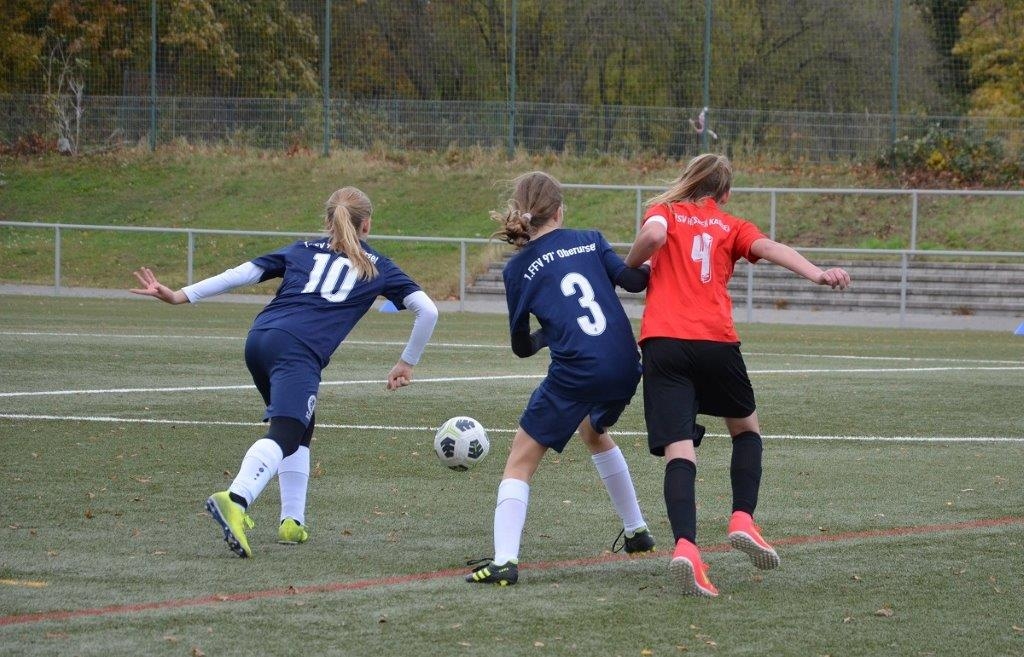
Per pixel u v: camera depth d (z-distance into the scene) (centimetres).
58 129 9419
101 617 1160
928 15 8619
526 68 9225
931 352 4362
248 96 9494
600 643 1090
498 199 8481
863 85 8700
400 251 7900
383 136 9256
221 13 9575
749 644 1093
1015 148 8181
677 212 1350
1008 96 8569
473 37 9281
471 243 7906
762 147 8675
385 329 5100
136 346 4059
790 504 1778
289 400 1444
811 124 8606
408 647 1071
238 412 2648
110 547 1462
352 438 2352
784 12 8788
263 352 1487
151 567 1366
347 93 9475
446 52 9331
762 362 3884
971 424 2592
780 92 8812
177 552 1444
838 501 1802
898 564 1416
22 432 2336
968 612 1208
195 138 9400
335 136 9325
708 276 1324
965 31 8588
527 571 1377
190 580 1309
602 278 1365
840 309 6662
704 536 1577
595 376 1324
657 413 1289
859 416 2698
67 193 8875
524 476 1363
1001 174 8106
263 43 9600
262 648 1065
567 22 9156
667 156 8825
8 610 1184
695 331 1295
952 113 8631
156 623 1141
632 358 1352
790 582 1327
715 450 2272
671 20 8975
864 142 8519
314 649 1062
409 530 1593
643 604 1230
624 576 1356
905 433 2469
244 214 8538
